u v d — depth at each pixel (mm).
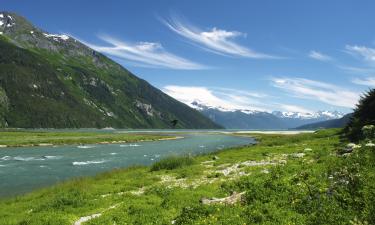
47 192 33781
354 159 21719
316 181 19328
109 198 26953
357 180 17031
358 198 15203
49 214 22766
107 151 88188
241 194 20750
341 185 17250
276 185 19984
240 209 17438
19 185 42906
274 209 16297
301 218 14859
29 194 34469
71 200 26062
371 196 14984
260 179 24922
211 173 35906
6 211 26406
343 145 41156
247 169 34750
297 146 54656
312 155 35656
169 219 19406
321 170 21938
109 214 21547
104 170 54875
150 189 28781
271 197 18234
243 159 44844
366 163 20359
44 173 52156
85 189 31844
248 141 133375
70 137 136000
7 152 84938
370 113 53500
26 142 106500
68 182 38938
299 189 18328
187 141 135375
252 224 15109
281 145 63969
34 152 85188
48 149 93750
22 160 68625
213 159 50188
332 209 14867
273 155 45844
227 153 58125
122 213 21547
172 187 29031
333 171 20672
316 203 15836
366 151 23250
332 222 13828
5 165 61219
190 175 36344
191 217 17547
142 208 22016
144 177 37625
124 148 98250
